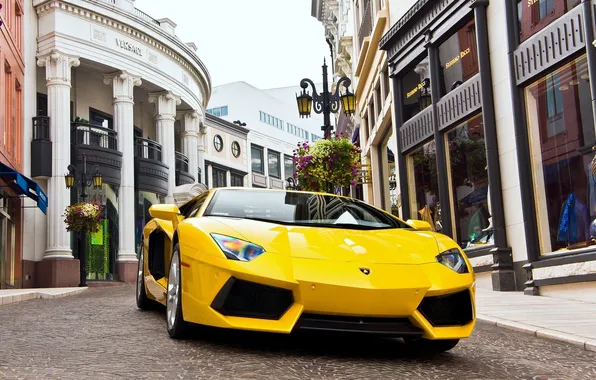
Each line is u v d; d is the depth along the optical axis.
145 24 27.73
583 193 8.56
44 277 22.64
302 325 3.80
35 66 24.28
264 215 4.87
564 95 8.86
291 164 56.03
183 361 3.73
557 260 8.75
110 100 28.77
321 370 3.55
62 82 24.12
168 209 5.46
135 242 26.95
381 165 19.45
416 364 3.92
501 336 5.38
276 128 57.25
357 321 3.85
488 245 10.91
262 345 4.27
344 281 3.80
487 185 10.97
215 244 4.07
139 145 28.06
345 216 5.04
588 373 3.85
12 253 21.72
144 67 28.03
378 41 17.12
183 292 4.23
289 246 4.06
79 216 20.62
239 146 46.81
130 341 4.52
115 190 26.06
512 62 9.93
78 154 24.08
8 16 21.22
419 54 13.54
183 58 31.16
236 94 55.41
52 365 3.69
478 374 3.71
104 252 25.12
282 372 3.46
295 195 5.43
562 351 4.66
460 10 11.63
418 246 4.41
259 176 49.69
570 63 8.71
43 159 23.27
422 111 13.49
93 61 25.53
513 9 10.01
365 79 20.56
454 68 12.27
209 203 5.06
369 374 3.51
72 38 24.67
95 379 3.29
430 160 13.31
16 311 7.78
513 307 7.44
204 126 36.41
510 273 10.10
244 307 3.88
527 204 9.58
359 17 22.52
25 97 23.48
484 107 10.74
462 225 11.98
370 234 4.55
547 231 9.33
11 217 21.64
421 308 3.96
